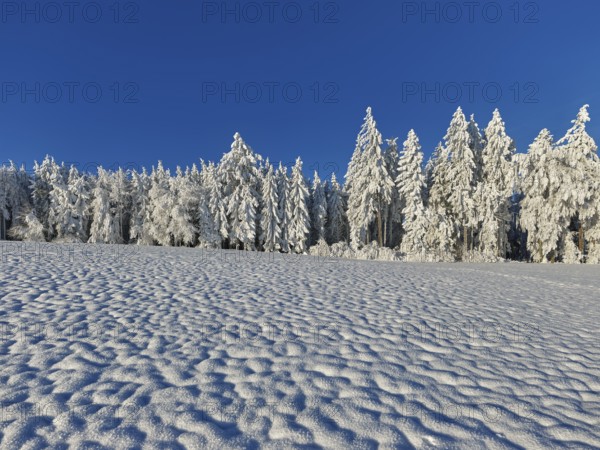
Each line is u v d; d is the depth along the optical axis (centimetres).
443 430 264
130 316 546
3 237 4325
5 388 311
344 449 240
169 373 350
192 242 3519
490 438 256
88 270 949
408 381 346
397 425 269
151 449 235
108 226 3816
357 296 761
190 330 489
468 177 2850
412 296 776
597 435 261
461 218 2867
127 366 364
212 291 762
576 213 2394
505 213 2875
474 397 317
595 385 346
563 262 2314
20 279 783
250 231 3241
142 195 4156
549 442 252
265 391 318
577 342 477
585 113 2252
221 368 367
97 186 4141
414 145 2833
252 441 247
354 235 3212
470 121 3178
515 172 2517
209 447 239
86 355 390
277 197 3541
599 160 2275
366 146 3097
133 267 1050
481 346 455
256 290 794
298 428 262
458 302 723
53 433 250
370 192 3022
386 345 450
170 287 785
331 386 331
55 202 3869
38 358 377
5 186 4184
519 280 1082
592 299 790
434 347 447
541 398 317
